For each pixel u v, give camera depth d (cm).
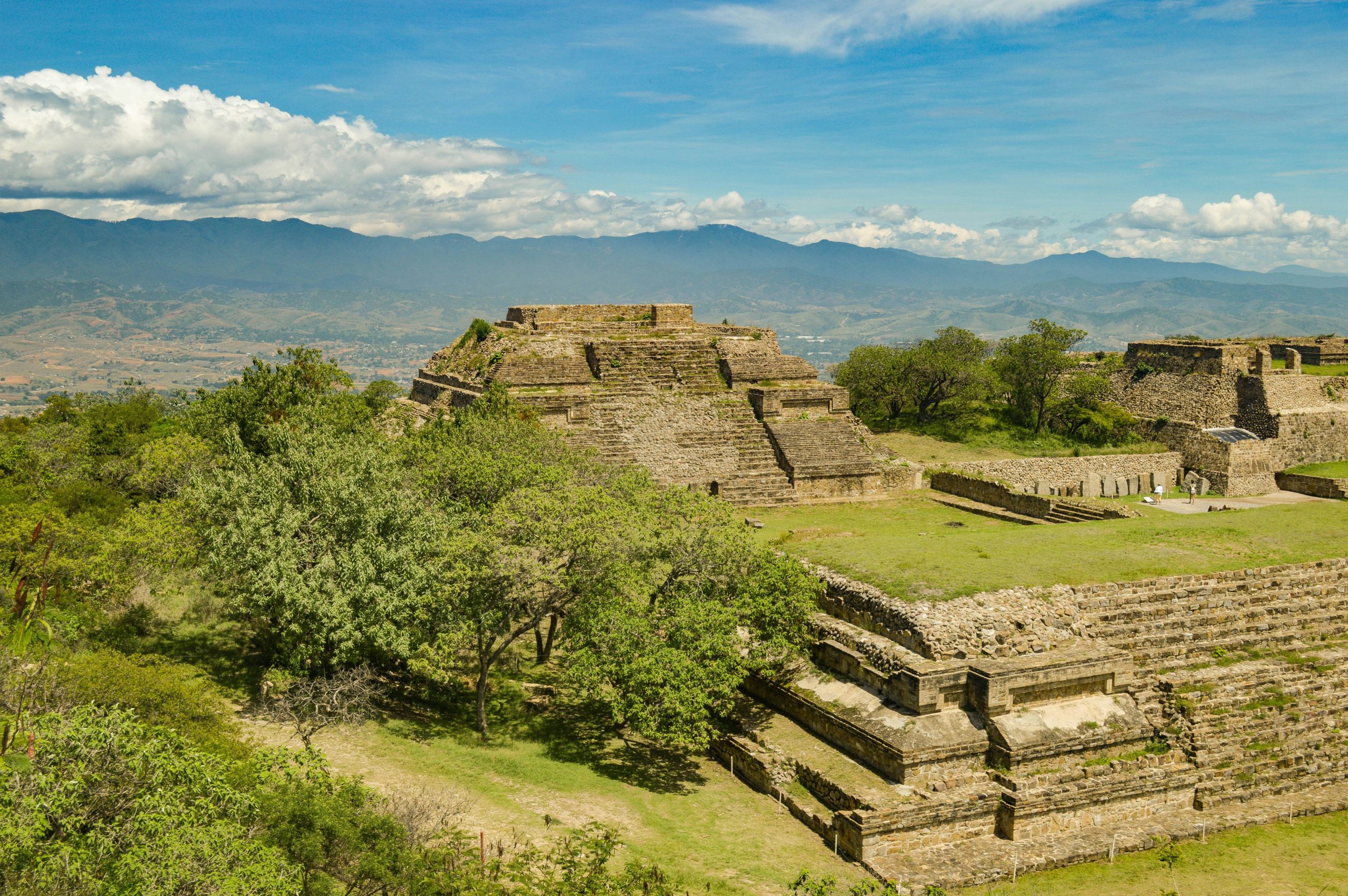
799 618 3375
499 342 7244
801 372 7450
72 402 9388
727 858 2530
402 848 1977
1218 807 2978
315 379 5722
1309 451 7781
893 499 6762
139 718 2283
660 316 8025
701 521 3631
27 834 1552
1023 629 3244
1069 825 2789
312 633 3078
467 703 3581
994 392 8819
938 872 2525
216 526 3381
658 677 2975
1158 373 8719
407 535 3347
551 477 3897
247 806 1877
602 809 2764
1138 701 3166
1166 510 6500
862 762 2961
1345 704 3338
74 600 3338
